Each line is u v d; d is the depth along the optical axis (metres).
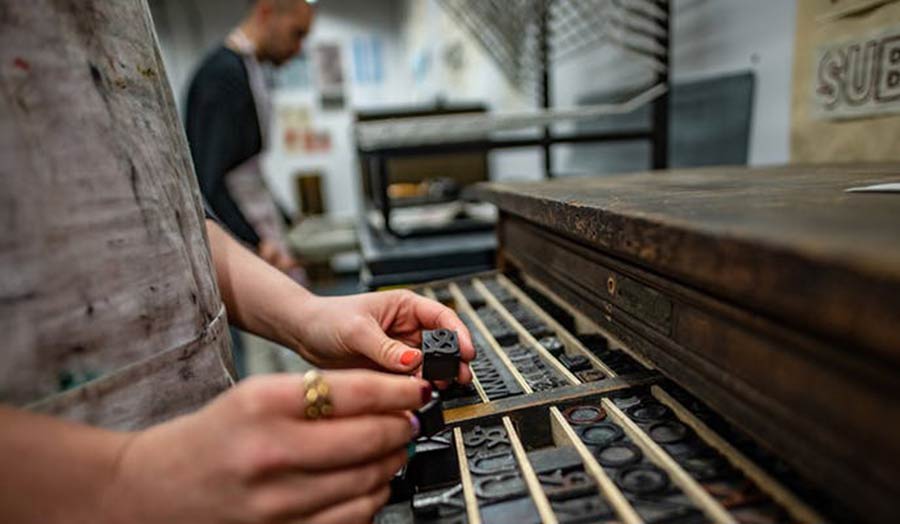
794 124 0.87
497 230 0.85
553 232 0.60
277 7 1.57
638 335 0.43
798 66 0.85
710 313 0.33
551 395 0.42
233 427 0.27
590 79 1.67
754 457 0.32
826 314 0.21
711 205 0.36
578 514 0.30
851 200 0.35
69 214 0.32
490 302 0.70
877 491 0.22
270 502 0.27
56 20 0.32
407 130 1.26
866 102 0.73
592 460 0.34
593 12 1.54
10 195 0.29
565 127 1.89
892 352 0.19
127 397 0.35
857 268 0.20
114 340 0.34
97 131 0.34
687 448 0.34
